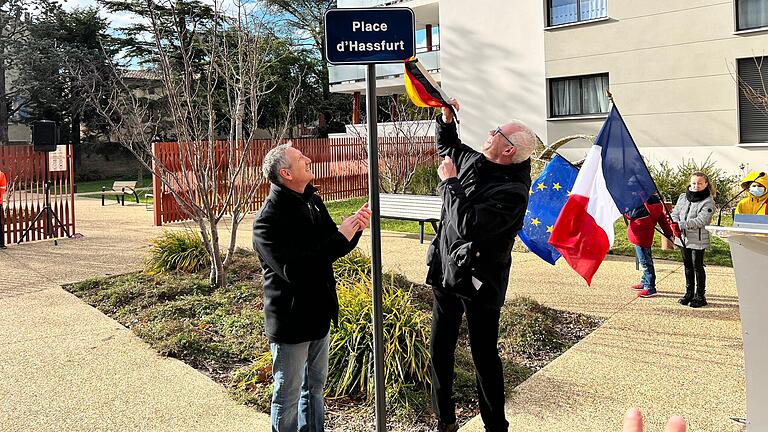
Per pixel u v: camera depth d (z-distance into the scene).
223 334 5.46
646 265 6.74
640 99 15.54
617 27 15.77
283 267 3.05
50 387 4.36
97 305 6.59
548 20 17.14
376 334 2.74
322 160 17.98
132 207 17.73
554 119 17.08
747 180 6.21
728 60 14.10
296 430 3.23
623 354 4.93
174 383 4.43
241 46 7.78
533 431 3.64
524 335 5.33
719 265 8.33
